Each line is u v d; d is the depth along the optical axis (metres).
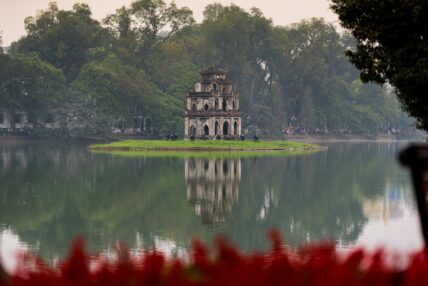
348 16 48.78
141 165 139.88
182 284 9.93
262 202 82.69
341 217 69.31
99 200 85.25
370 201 81.81
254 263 10.57
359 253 10.76
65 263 10.60
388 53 48.84
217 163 146.25
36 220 68.25
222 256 11.02
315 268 10.30
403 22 46.56
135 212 74.44
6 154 173.25
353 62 51.22
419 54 46.97
